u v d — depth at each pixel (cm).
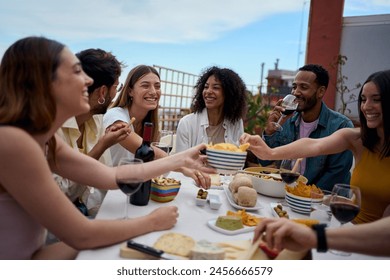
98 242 94
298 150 174
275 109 244
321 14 400
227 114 266
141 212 124
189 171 161
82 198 175
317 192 146
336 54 396
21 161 87
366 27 378
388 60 370
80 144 194
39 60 92
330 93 404
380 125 149
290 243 92
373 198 155
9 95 93
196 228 112
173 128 662
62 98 98
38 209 90
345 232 90
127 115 220
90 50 180
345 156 222
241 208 134
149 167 132
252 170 186
